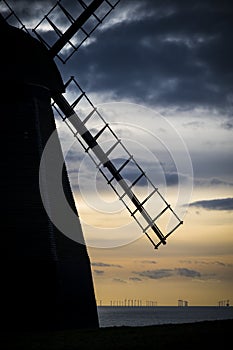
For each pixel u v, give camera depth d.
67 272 35.97
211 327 32.47
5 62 36.38
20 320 34.25
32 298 34.59
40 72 37.53
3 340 31.34
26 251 34.84
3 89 36.62
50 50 39.38
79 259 37.59
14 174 35.72
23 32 38.25
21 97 36.84
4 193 35.38
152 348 27.53
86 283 37.72
